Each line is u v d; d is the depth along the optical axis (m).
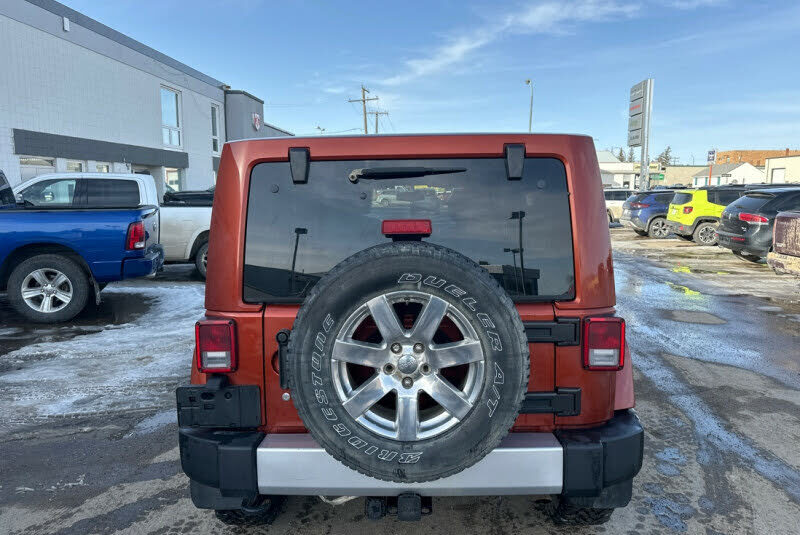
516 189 2.33
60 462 3.64
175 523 2.96
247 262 2.34
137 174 9.05
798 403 4.63
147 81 18.75
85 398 4.70
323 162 2.35
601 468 2.22
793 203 11.72
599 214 2.34
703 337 6.68
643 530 2.88
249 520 2.82
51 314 7.07
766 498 3.19
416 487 2.18
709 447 3.83
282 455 2.21
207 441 2.28
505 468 2.18
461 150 2.32
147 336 6.53
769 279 10.81
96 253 7.02
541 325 2.28
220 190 2.37
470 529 2.89
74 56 15.22
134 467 3.58
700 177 87.94
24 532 2.90
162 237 9.92
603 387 2.33
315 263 2.34
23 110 13.53
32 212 6.92
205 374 2.42
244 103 25.52
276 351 2.32
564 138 2.33
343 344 2.06
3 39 12.91
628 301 8.76
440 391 2.06
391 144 2.32
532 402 2.30
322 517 3.00
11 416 4.35
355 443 2.06
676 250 15.86
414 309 2.30
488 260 2.33
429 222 2.17
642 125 24.23
